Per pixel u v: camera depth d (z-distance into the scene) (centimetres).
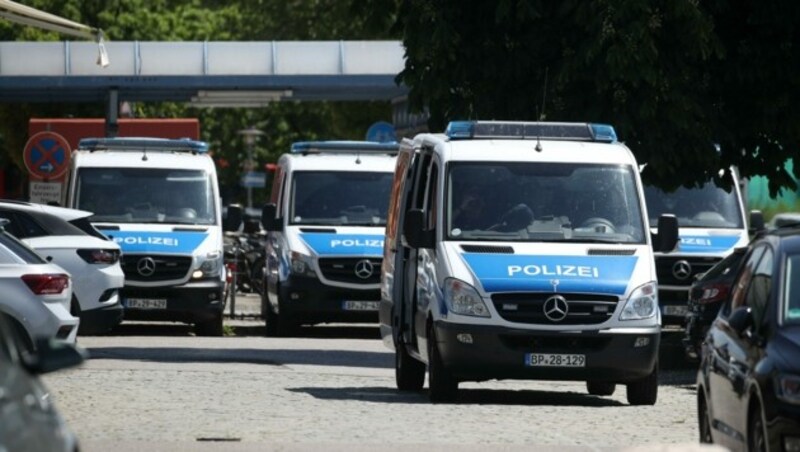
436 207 4044
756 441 2495
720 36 5369
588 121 5169
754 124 5409
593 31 5031
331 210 6719
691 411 3756
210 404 3622
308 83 9606
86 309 5556
